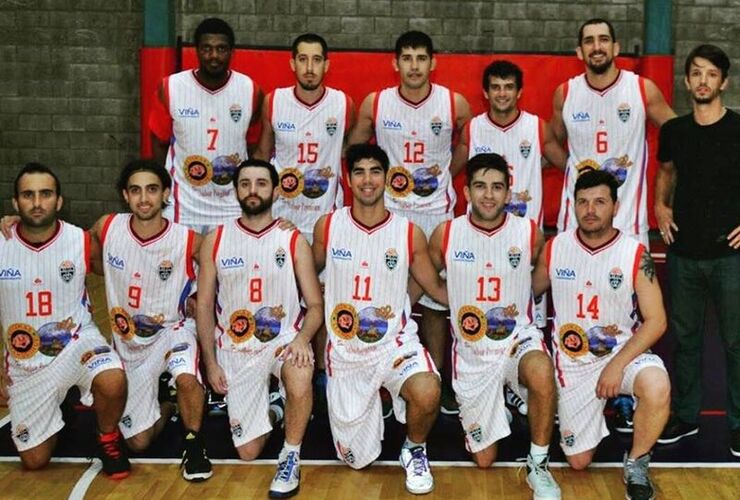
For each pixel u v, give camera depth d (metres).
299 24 9.20
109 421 3.65
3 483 3.62
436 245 3.93
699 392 4.15
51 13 9.20
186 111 4.64
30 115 9.34
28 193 3.62
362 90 8.52
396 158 4.75
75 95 9.32
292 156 4.76
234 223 3.87
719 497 3.52
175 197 4.72
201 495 3.50
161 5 8.37
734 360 3.97
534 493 3.46
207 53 4.52
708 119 3.91
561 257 3.78
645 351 3.67
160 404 4.20
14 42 9.25
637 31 9.13
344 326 3.81
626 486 3.53
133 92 9.30
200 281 3.83
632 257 3.66
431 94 4.70
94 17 9.20
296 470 3.54
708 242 3.93
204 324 3.81
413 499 3.47
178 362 3.71
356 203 3.83
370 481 3.67
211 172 4.69
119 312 3.92
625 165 4.57
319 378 4.45
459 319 3.87
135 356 3.95
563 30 9.16
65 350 3.72
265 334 3.84
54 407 3.73
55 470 3.76
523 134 4.73
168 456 3.93
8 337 3.75
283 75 8.40
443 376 4.80
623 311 3.69
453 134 4.85
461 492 3.55
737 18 9.24
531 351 3.63
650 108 4.55
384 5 9.16
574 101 4.61
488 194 3.71
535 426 3.55
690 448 4.06
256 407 3.84
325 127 4.73
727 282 3.93
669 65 8.48
